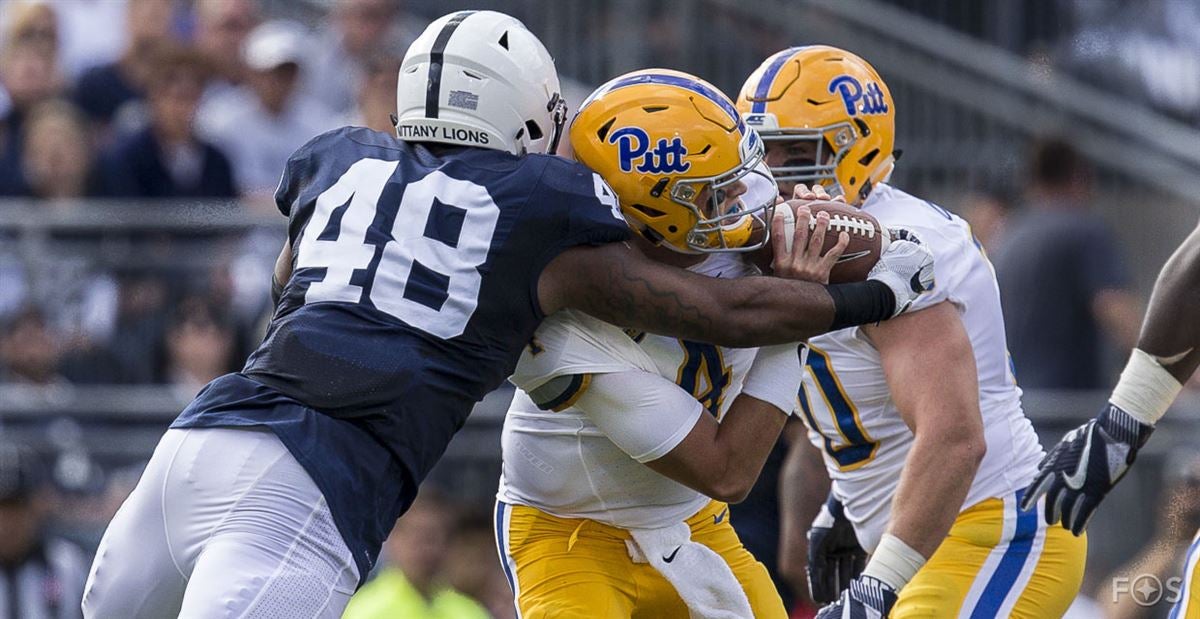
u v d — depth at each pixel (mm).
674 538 12820
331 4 32406
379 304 11703
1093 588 23469
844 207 12336
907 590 13398
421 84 12227
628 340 12172
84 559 22828
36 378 24359
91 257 24844
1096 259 25906
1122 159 31297
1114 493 23859
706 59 30609
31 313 24516
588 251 11711
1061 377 25766
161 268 24859
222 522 11414
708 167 11859
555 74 12578
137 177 26609
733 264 12602
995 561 13344
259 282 24859
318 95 29828
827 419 13734
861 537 14062
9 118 27859
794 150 13531
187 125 27078
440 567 21547
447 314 11656
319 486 11414
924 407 12609
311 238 12125
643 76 12219
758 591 13422
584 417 12523
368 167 12195
